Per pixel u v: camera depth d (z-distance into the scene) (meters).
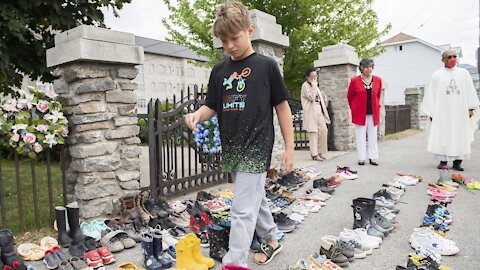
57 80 4.11
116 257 3.16
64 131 3.84
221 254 2.95
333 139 9.91
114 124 4.16
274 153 6.49
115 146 4.16
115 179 4.15
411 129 17.02
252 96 2.53
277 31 6.34
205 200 4.59
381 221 3.63
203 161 5.78
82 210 3.94
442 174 5.52
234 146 2.57
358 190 5.36
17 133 3.58
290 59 12.34
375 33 13.26
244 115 2.53
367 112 7.26
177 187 5.24
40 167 8.64
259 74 2.55
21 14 5.68
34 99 3.72
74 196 4.05
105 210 4.06
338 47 9.57
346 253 2.94
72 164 4.02
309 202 4.52
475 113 6.34
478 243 3.25
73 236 3.44
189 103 5.43
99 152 3.99
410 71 34.47
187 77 36.62
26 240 3.58
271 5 11.99
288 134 2.67
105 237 3.29
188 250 2.78
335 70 9.78
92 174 3.95
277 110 2.67
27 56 6.63
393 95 35.44
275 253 3.03
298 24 12.25
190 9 12.98
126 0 6.64
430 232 3.20
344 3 12.72
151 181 4.82
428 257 2.78
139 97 32.41
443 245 3.06
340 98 9.76
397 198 4.69
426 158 8.00
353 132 9.97
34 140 3.62
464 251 3.09
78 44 3.70
